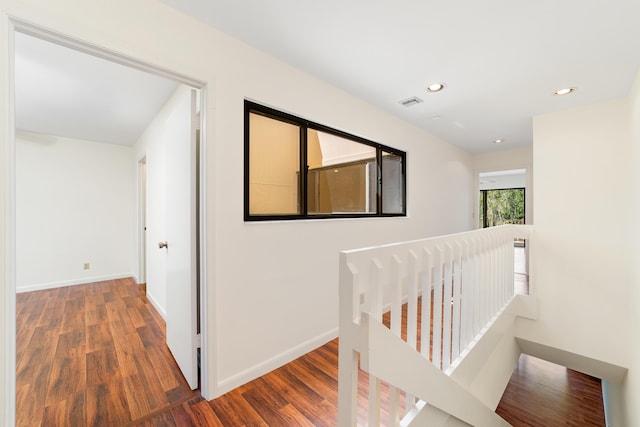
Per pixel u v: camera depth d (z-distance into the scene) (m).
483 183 8.62
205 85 1.62
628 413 2.38
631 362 2.40
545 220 2.99
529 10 1.47
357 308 0.92
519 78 2.24
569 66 2.04
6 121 1.05
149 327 2.69
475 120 3.27
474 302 1.84
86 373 1.93
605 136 2.65
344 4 1.45
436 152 3.98
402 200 3.46
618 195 2.58
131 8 1.35
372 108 2.82
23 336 2.49
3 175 1.04
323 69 2.13
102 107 2.93
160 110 2.99
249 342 1.85
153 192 3.30
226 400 1.66
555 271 2.93
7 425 1.04
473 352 1.74
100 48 1.26
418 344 2.25
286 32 1.70
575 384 3.39
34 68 2.14
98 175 4.39
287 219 2.13
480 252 1.95
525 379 3.49
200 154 1.67
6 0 1.04
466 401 1.50
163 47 1.45
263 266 1.93
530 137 3.98
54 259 4.04
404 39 1.75
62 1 1.16
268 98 1.93
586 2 1.41
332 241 2.47
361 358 0.88
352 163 2.78
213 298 1.66
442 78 2.26
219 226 1.68
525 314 3.05
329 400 1.67
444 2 1.43
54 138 4.04
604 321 2.67
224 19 1.58
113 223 4.53
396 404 1.03
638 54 1.87
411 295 1.17
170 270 2.17
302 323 2.21
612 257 2.62
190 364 1.76
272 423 1.49
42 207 3.96
